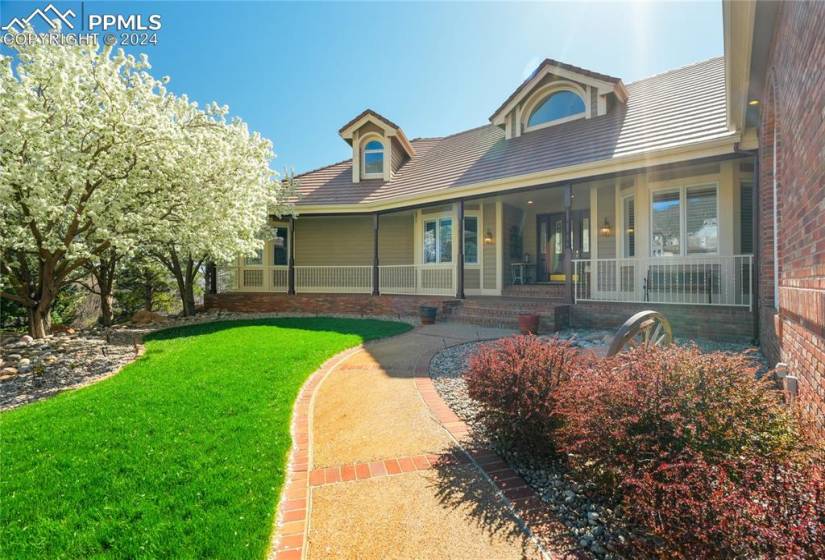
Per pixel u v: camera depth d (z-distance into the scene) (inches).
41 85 266.4
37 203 252.2
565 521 92.7
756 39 174.9
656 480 75.9
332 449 132.0
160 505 98.3
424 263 530.9
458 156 525.7
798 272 135.4
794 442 74.1
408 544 86.3
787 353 154.5
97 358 286.4
